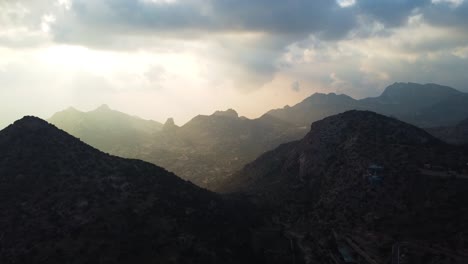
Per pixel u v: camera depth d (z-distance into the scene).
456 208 121.50
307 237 136.38
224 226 128.12
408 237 115.88
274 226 147.88
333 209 148.88
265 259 120.88
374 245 117.69
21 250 91.62
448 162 153.50
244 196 181.25
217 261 102.94
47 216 101.94
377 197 141.75
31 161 119.31
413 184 140.00
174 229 109.12
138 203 115.62
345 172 166.25
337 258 117.06
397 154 163.25
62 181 114.75
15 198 105.75
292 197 174.00
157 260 96.00
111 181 122.31
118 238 99.25
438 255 101.94
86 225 101.00
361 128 196.62
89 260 90.81
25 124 134.25
